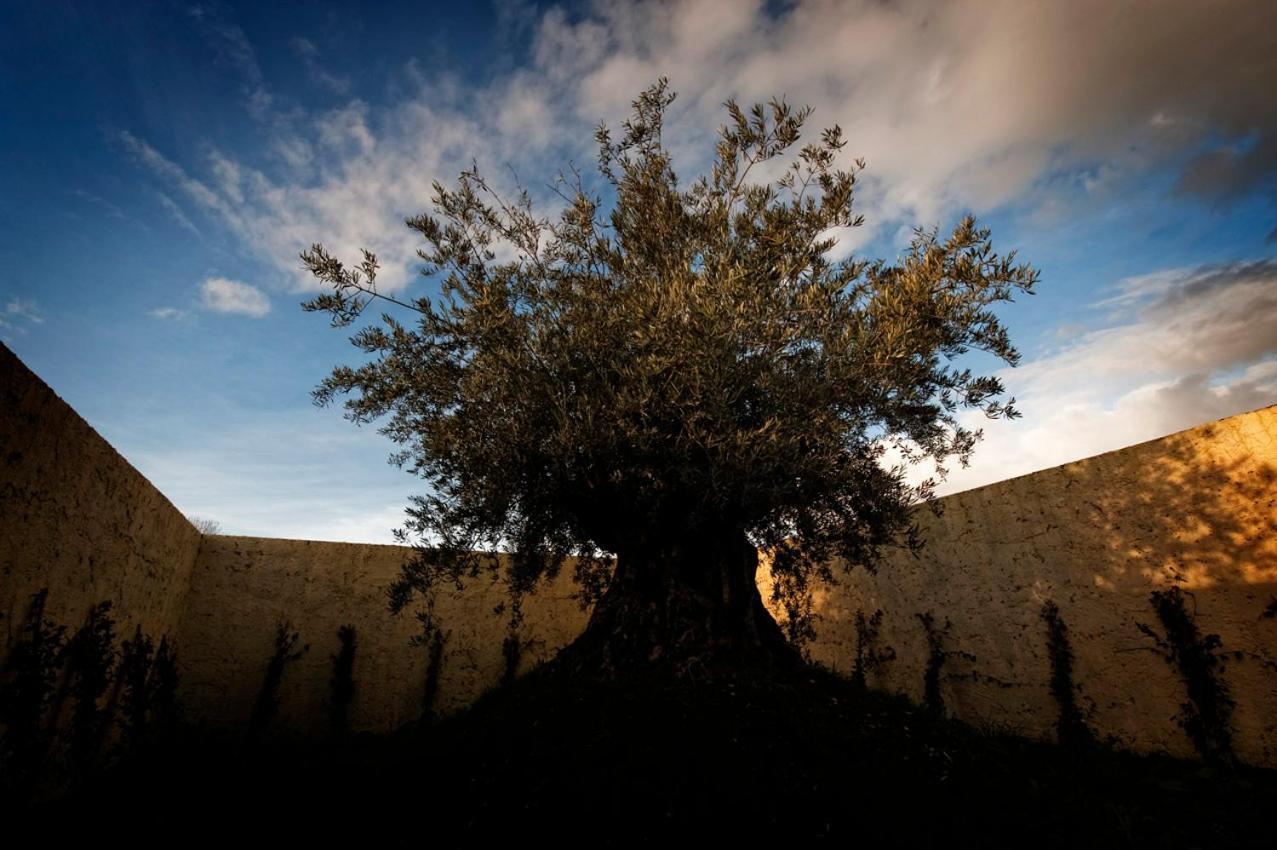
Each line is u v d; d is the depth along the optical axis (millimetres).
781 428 4188
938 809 3266
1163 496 5629
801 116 4867
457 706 9016
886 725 4328
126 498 5699
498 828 3094
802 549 5688
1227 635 5031
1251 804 4059
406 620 9172
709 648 4969
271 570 8656
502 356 4496
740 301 4219
